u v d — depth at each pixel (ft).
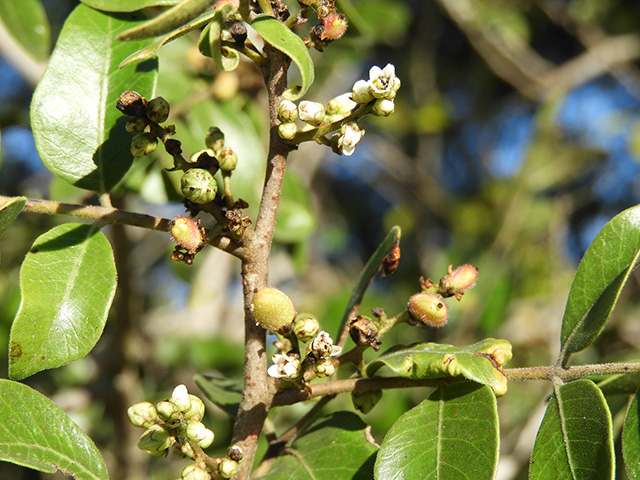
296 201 1.20
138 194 1.04
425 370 0.64
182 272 1.37
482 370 0.63
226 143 1.03
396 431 0.63
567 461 0.62
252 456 0.67
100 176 0.69
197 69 1.07
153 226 0.67
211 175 0.64
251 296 0.66
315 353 0.65
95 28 0.71
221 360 1.37
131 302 1.15
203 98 1.04
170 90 1.03
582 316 0.66
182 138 1.00
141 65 0.71
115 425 1.18
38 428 0.63
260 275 0.67
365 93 0.63
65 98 0.70
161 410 0.64
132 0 0.70
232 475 0.65
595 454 0.61
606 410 0.61
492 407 0.62
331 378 0.77
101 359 1.30
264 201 0.66
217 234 0.65
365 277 0.76
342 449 0.69
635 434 0.62
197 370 1.37
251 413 0.67
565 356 0.65
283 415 1.07
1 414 0.63
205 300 1.39
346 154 0.64
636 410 0.63
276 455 0.71
